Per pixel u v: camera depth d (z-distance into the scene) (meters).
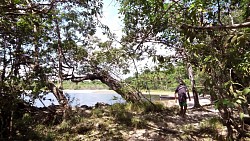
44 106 8.40
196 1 2.30
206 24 2.48
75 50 10.85
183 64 5.81
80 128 7.31
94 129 7.43
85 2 6.06
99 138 6.75
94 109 9.80
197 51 2.85
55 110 8.59
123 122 8.23
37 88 7.17
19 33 5.99
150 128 7.66
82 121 8.08
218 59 2.54
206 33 2.48
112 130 7.40
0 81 6.17
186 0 2.77
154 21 3.19
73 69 11.31
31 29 5.84
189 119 8.74
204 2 2.30
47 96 9.18
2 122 6.05
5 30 5.53
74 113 8.91
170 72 6.82
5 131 6.21
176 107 10.96
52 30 9.13
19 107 7.43
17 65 6.74
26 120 6.84
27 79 6.92
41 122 7.78
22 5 3.38
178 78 9.87
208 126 7.23
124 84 11.27
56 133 6.93
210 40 2.69
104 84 13.26
